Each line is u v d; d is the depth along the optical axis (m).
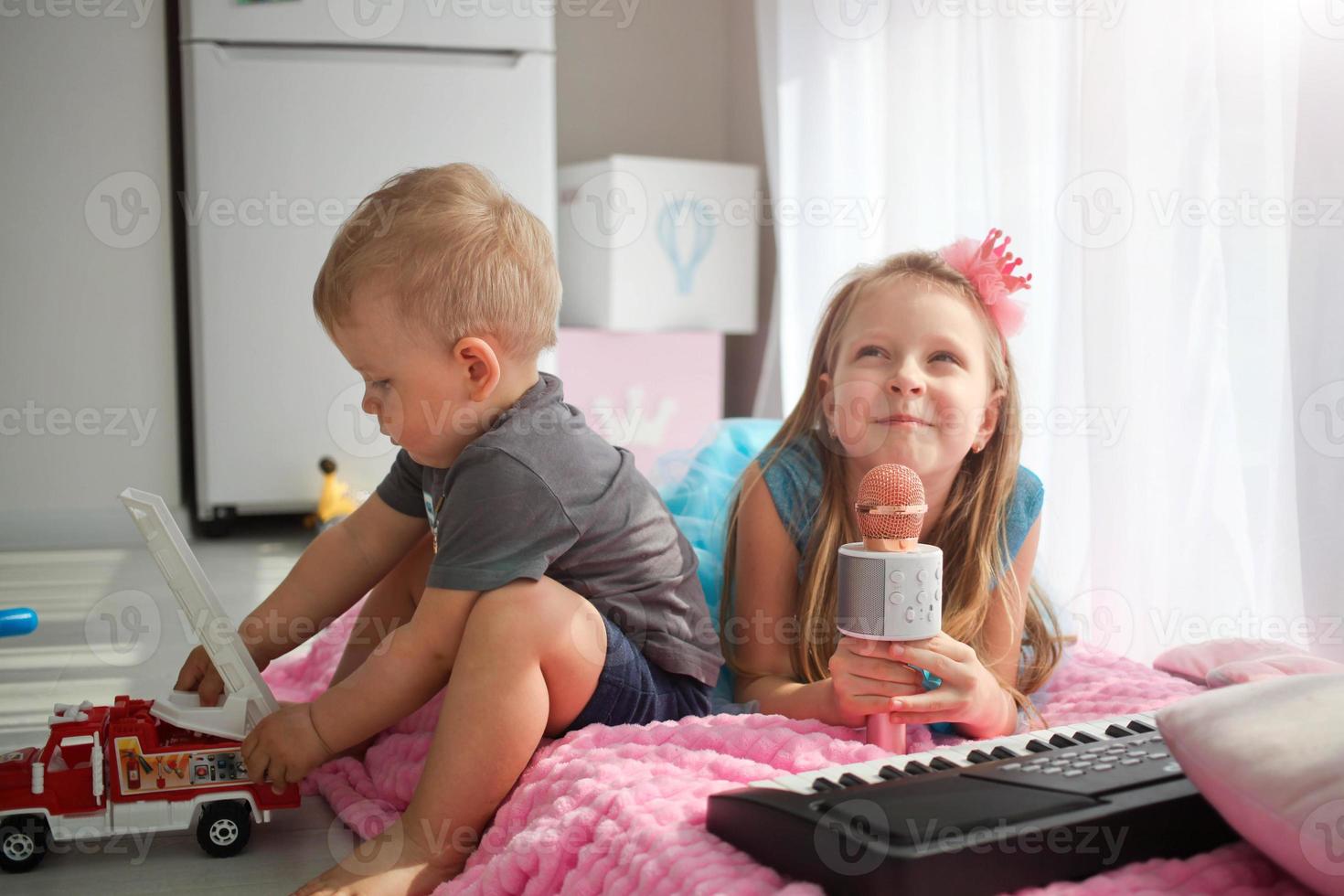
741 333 2.88
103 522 2.32
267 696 0.85
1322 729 0.57
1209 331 1.17
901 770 0.65
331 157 2.32
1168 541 1.21
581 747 0.80
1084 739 0.70
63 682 1.25
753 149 2.87
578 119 2.96
